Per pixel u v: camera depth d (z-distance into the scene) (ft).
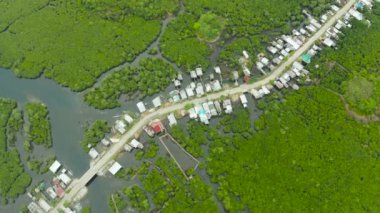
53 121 304.91
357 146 288.71
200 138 293.64
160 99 309.22
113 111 307.17
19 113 303.68
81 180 278.67
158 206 269.64
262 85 318.04
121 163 287.07
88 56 326.85
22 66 323.57
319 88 314.96
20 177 280.10
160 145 293.23
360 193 271.08
